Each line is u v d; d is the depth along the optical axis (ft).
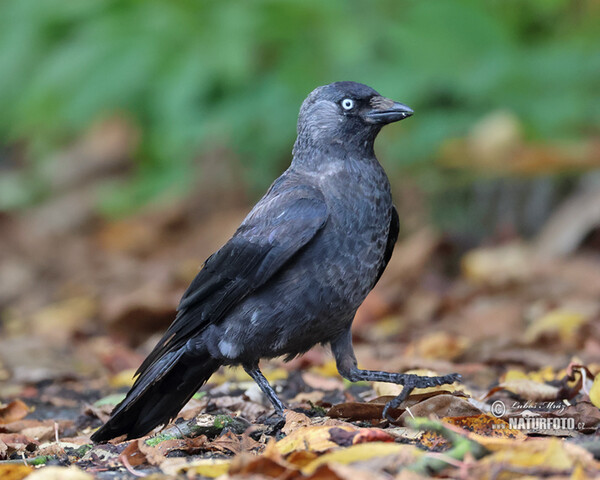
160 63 52.95
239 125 50.08
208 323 22.89
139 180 58.59
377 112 23.44
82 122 56.18
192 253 50.62
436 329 35.53
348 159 23.31
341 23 49.73
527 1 52.37
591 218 41.81
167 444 19.94
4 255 57.26
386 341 34.99
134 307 38.55
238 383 27.22
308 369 29.71
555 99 45.93
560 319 31.78
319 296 22.26
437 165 45.42
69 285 50.62
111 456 20.15
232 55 49.98
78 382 30.91
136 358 33.37
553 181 43.78
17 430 23.94
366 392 25.75
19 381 30.60
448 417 19.77
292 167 24.21
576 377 24.26
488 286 39.17
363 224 22.57
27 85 58.18
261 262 22.17
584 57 47.44
